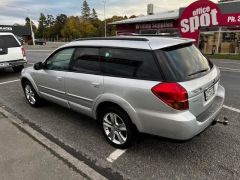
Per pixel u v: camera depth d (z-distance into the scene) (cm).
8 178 347
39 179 344
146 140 448
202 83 367
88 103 455
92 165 377
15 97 749
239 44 2361
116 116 411
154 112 355
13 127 520
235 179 337
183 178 342
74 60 481
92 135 479
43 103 646
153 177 346
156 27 2902
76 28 10644
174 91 335
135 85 368
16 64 1091
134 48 385
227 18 2141
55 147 431
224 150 409
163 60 356
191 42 429
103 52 425
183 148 418
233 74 1123
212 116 380
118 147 422
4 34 1062
